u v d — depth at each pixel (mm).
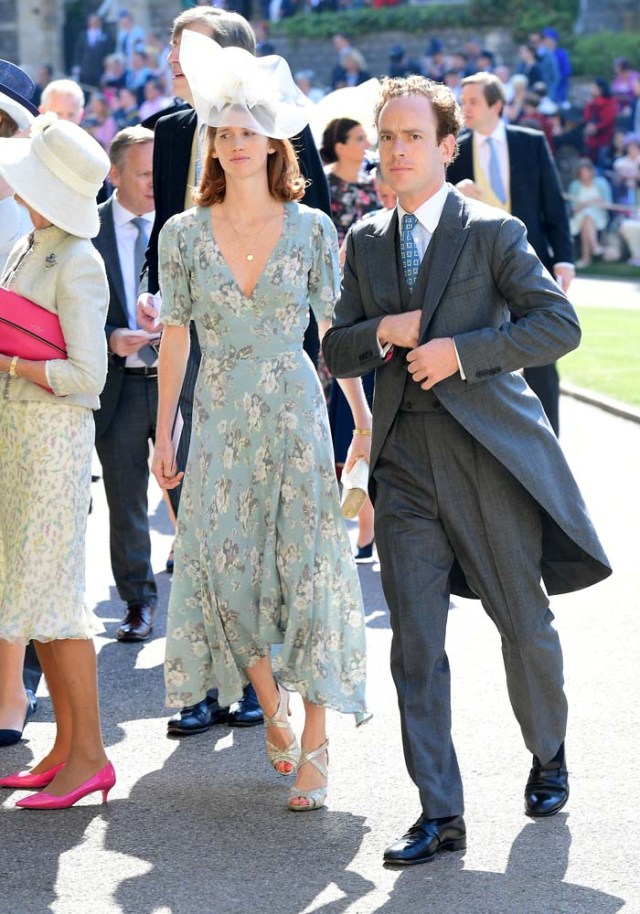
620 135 23734
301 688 4445
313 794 4398
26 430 4430
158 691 5504
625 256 23188
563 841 4133
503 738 4906
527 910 3734
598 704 5203
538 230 7770
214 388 4469
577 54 27828
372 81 7633
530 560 4148
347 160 7578
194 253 4434
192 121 5430
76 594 4453
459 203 4113
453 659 5727
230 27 5246
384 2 29250
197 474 4492
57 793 4453
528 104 24250
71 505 4453
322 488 4449
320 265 4492
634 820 4262
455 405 4031
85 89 26469
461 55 25234
